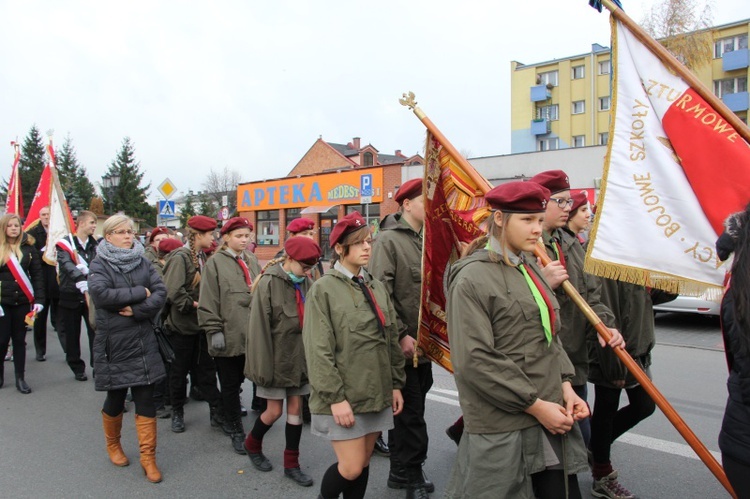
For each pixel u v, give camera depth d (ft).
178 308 17.24
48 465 14.67
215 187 226.79
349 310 10.39
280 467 14.52
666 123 10.17
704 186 9.68
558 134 138.00
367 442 10.55
